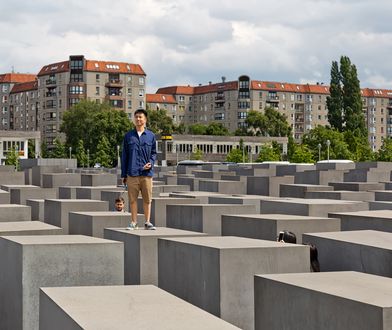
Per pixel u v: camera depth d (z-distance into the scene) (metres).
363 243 9.38
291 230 12.35
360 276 7.22
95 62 146.50
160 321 5.66
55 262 9.44
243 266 8.81
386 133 184.50
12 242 9.89
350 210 15.81
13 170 40.19
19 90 164.75
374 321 5.86
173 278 9.84
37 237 10.46
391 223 12.39
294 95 171.88
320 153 95.19
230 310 8.77
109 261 9.62
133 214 12.49
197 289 9.23
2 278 10.47
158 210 17.92
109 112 121.19
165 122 150.00
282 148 126.81
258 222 12.64
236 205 15.99
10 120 170.12
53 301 6.42
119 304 6.25
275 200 16.84
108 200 21.36
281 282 6.93
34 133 115.12
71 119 126.88
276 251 8.95
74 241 9.79
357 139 107.44
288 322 6.82
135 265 11.48
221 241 9.67
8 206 16.75
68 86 144.50
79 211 17.16
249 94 166.62
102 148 115.81
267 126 145.50
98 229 14.50
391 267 8.81
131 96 148.50
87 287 7.05
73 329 5.72
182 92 179.12
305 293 6.60
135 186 12.31
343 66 126.69
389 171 29.41
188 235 11.50
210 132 148.75
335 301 6.25
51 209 18.20
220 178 31.27
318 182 28.72
